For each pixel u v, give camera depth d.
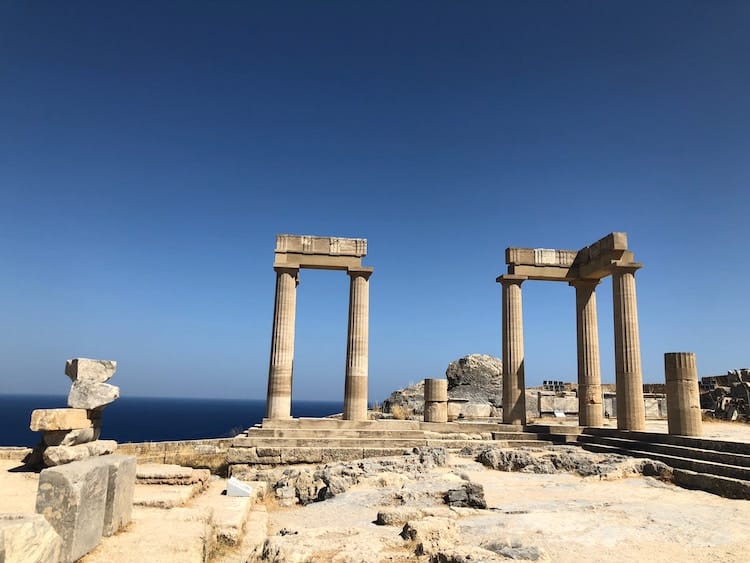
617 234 27.62
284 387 28.06
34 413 15.27
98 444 16.53
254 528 13.53
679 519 14.21
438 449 22.72
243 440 24.98
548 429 28.53
